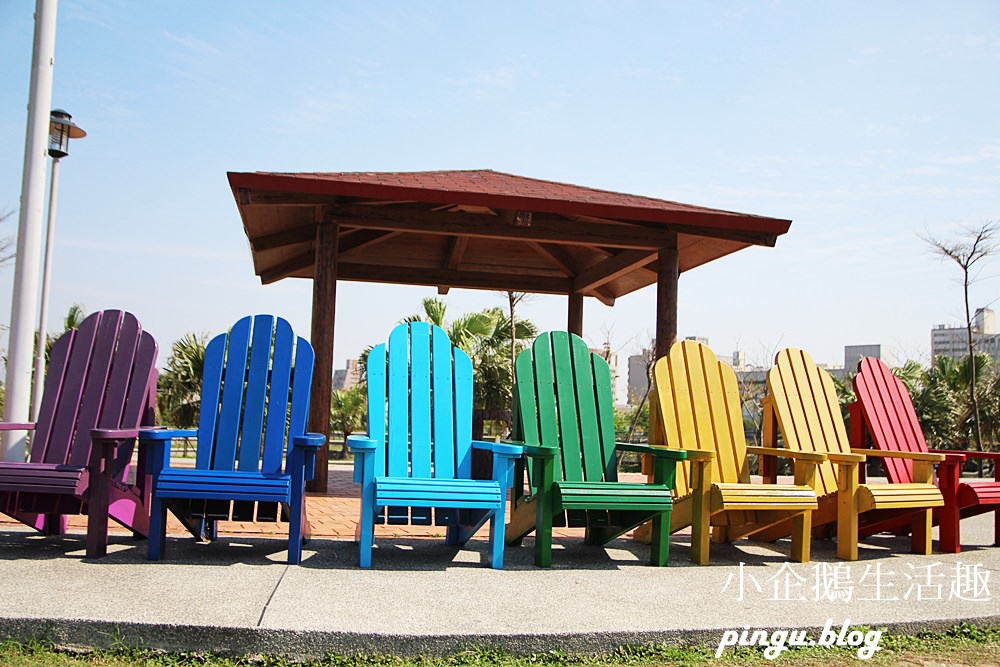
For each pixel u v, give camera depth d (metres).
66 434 4.33
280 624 2.81
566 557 4.51
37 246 5.12
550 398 4.78
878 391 5.85
